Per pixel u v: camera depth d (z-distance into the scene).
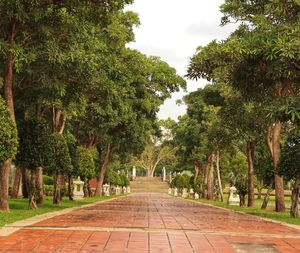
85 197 36.12
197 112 42.34
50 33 15.91
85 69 16.86
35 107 21.22
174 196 53.88
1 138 13.82
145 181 86.69
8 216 14.34
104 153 43.16
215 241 10.09
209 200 40.25
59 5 15.81
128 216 16.42
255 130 23.80
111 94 22.09
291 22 16.97
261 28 18.80
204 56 17.53
